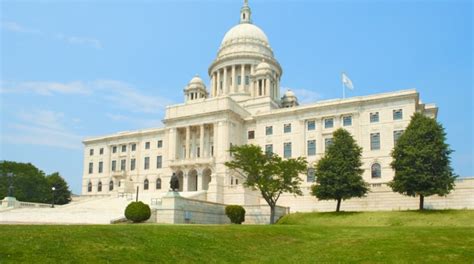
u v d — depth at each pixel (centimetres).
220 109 8969
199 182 8819
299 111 8538
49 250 1825
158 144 10619
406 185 5378
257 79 10706
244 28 12406
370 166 7562
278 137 8738
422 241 2575
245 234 2806
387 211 5553
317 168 6016
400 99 7538
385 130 7575
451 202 5681
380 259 2164
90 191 11475
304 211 6631
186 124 9375
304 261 2181
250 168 5519
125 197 7962
